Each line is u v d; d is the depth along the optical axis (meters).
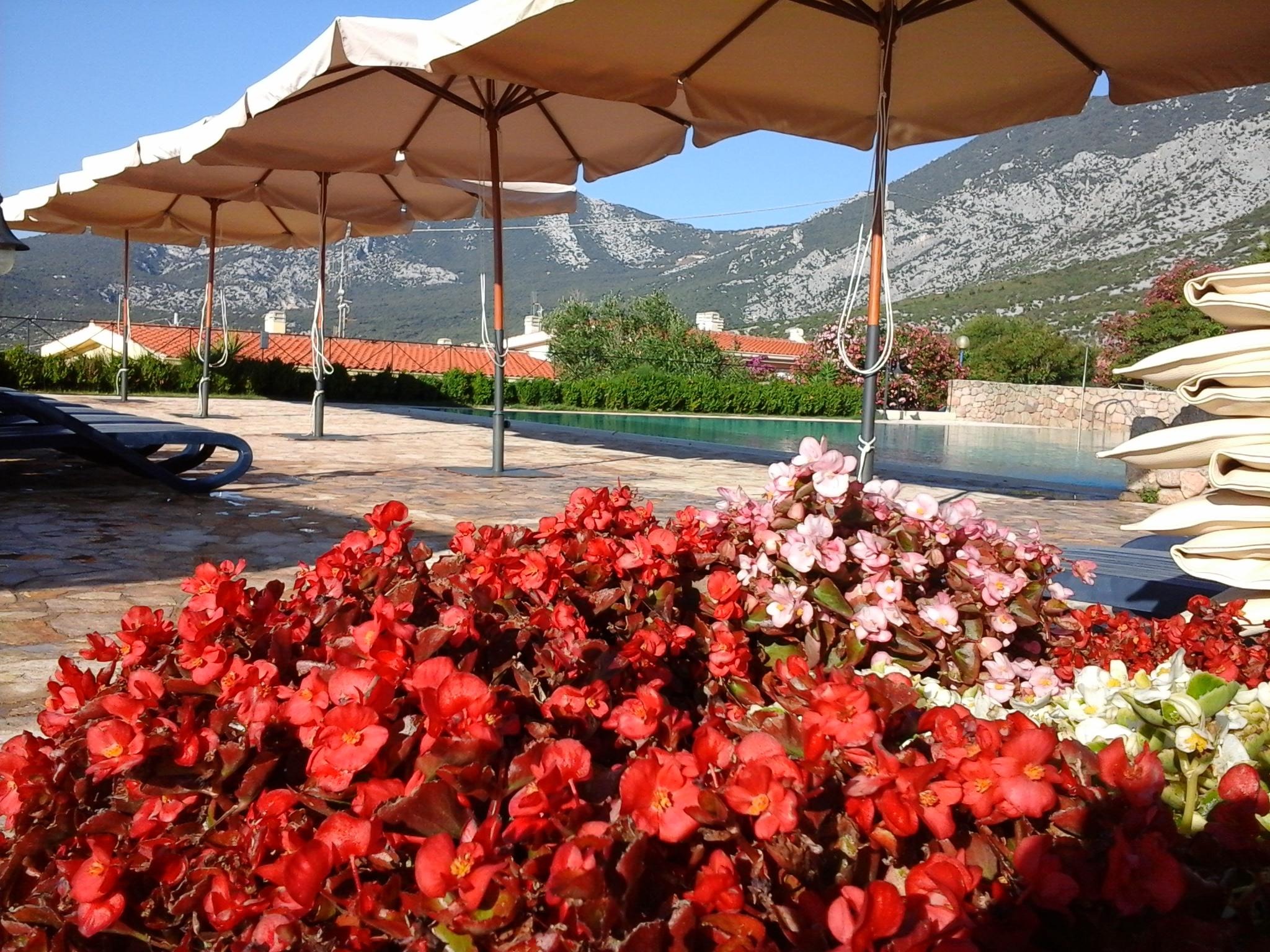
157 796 1.06
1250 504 1.96
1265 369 1.88
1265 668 1.73
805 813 0.96
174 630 1.44
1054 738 1.02
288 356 28.44
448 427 12.64
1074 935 0.96
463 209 10.42
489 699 1.03
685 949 0.83
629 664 1.44
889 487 1.92
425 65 4.84
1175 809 1.14
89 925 1.00
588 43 4.57
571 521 1.96
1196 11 4.16
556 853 0.87
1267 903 0.95
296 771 1.12
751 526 1.83
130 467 5.58
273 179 10.00
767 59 4.90
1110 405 23.12
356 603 1.48
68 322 26.83
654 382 22.25
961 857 0.97
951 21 4.53
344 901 0.92
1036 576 1.86
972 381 26.33
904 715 1.20
